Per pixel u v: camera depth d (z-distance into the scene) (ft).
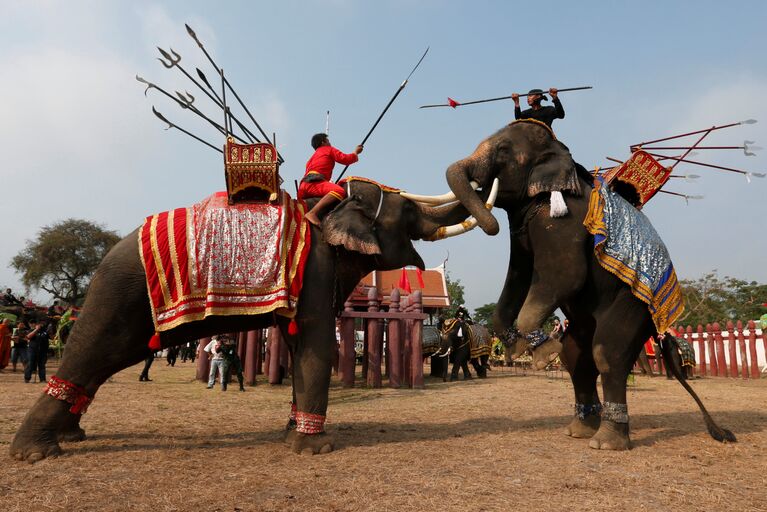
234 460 14.78
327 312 17.13
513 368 72.90
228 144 17.35
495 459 15.08
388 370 43.83
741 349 61.16
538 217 18.37
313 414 16.14
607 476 13.43
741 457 15.96
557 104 21.26
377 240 18.49
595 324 18.71
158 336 15.67
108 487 11.87
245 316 17.13
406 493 11.67
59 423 15.38
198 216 16.71
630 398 33.55
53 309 61.21
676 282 18.45
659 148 20.56
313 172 19.69
